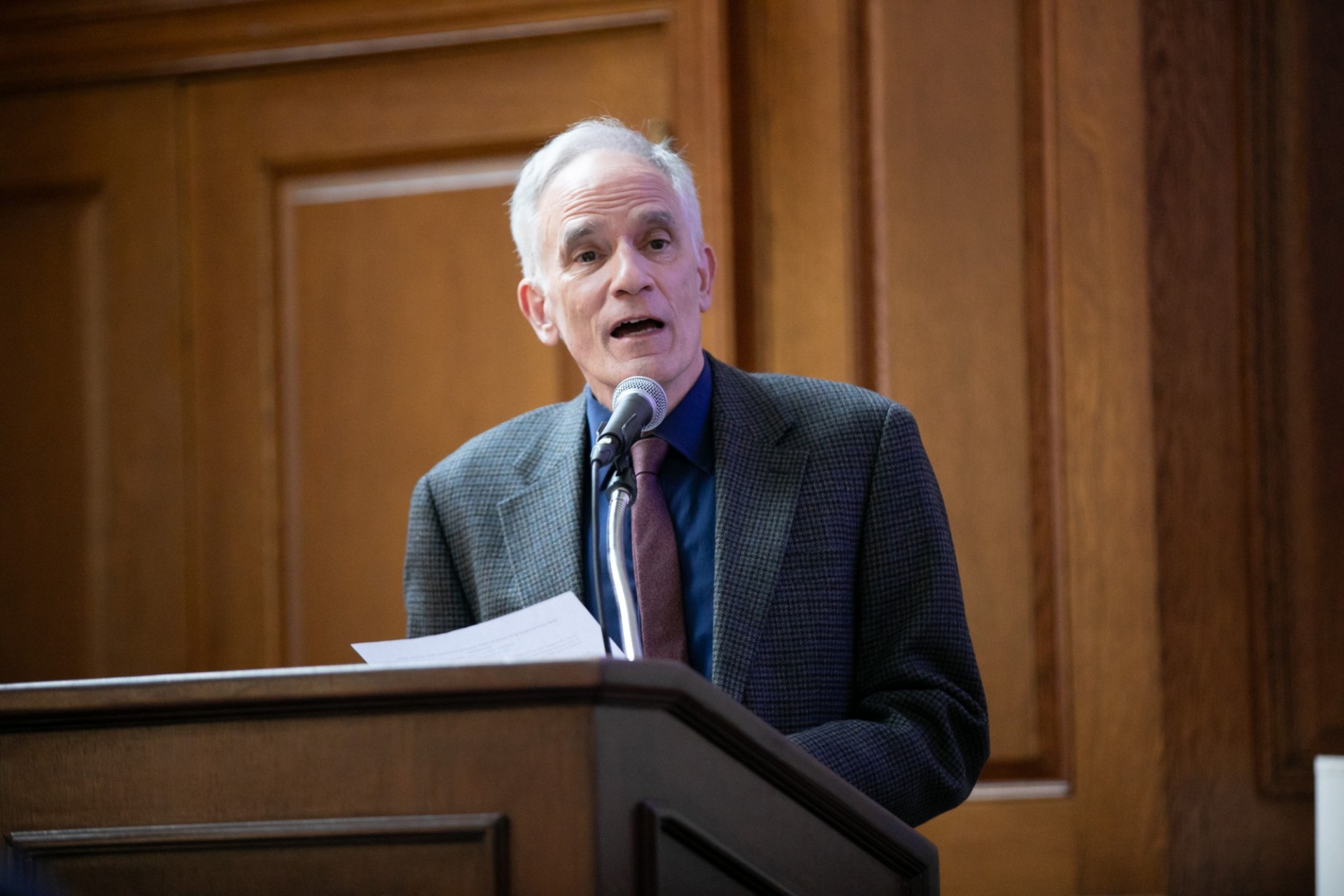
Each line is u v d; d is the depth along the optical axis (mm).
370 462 8125
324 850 2615
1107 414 7066
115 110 8594
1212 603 7016
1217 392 7117
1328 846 5836
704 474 4324
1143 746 6906
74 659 8352
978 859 6980
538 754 2521
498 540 4492
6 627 8422
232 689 2650
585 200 4266
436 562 4621
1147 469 7016
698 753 2695
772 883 2773
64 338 8570
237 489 8273
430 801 2566
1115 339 7094
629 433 3475
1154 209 7215
